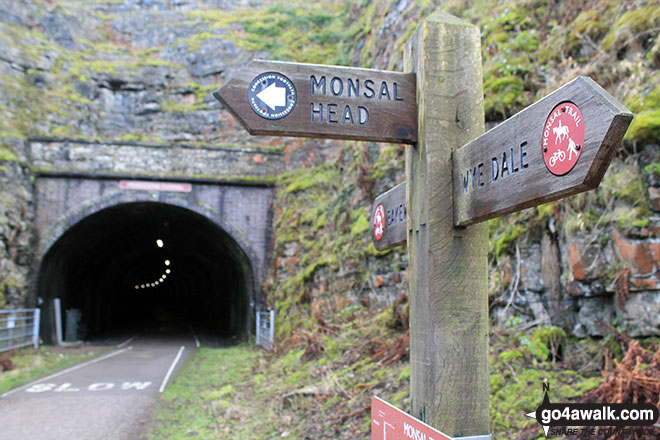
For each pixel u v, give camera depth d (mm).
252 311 17750
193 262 33625
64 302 19562
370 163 11305
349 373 7027
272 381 8953
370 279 9969
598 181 1441
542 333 4945
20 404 8438
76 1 22172
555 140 1565
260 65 2148
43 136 16469
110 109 19875
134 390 9656
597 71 5637
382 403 2275
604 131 1363
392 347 7000
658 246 4258
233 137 19562
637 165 4602
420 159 2166
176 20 22141
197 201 17484
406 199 2461
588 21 6109
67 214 16250
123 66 20422
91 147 16719
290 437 5723
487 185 1887
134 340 21656
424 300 2070
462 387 1993
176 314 48125
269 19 21797
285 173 18047
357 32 16938
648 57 5055
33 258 15766
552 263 5168
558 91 1568
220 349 16547
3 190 14695
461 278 2059
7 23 18625
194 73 20922
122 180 16859
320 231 14453
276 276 16688
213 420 7227
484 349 2039
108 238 21281
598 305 4672
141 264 37719
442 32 2203
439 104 2152
